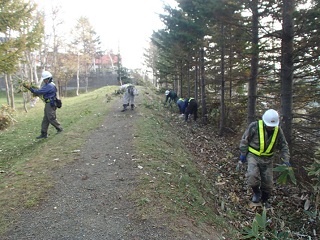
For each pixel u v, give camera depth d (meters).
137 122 9.78
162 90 31.73
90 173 5.18
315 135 7.50
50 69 36.34
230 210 4.77
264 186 5.05
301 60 7.08
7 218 3.61
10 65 12.16
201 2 8.39
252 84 9.59
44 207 3.91
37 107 25.12
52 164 5.64
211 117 14.94
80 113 13.39
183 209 4.04
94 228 3.41
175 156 6.80
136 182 4.71
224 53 12.09
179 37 13.80
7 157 7.27
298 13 6.60
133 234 3.30
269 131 4.82
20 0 18.20
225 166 7.77
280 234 3.80
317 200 4.55
